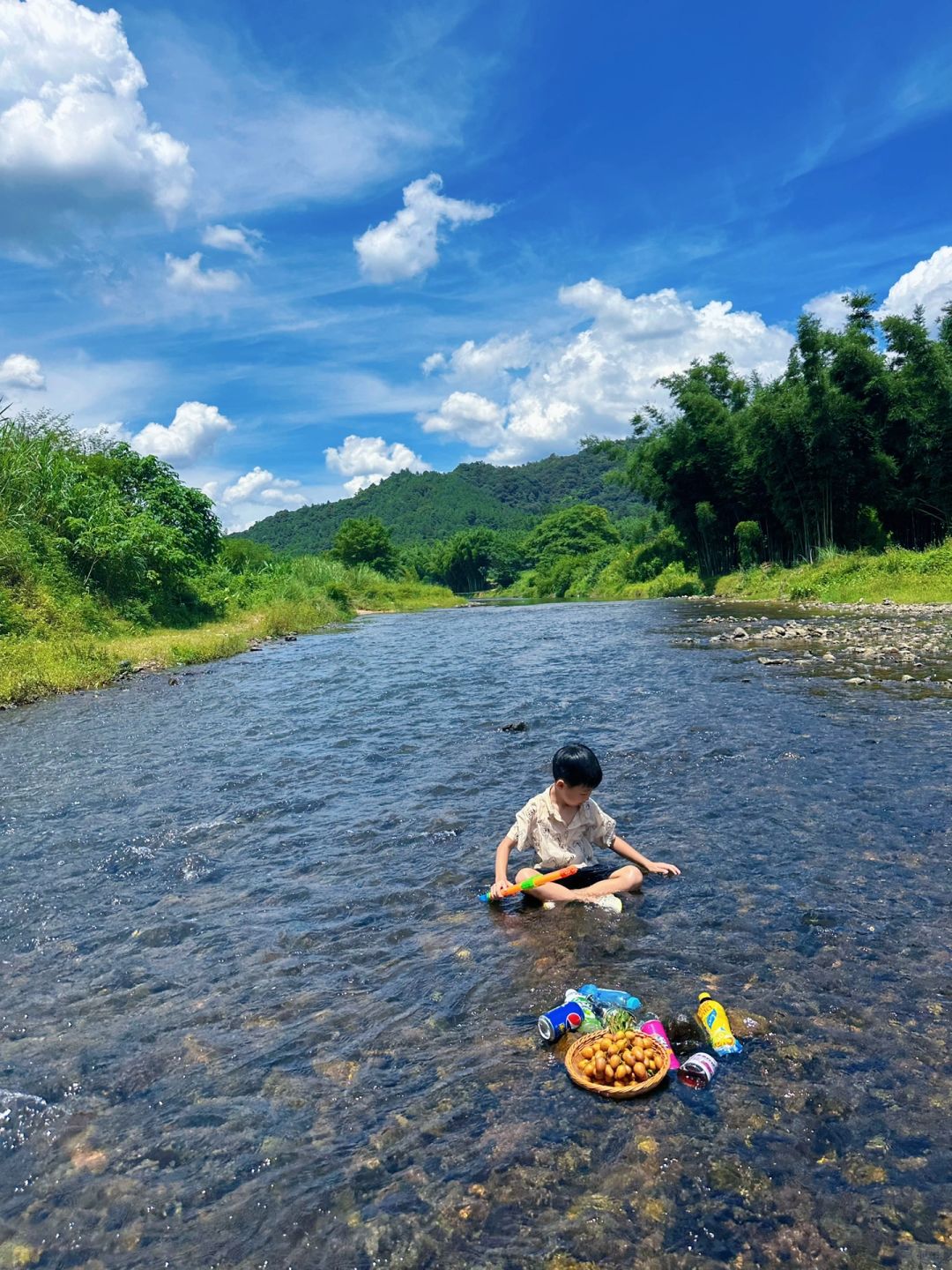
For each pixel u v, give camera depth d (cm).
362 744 845
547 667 1391
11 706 1253
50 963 402
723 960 364
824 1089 274
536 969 365
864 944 373
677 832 534
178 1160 260
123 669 1584
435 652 1794
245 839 572
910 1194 229
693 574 4238
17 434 2258
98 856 551
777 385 3503
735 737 772
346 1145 261
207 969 385
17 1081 304
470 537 11825
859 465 2997
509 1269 211
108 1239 230
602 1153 249
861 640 1476
